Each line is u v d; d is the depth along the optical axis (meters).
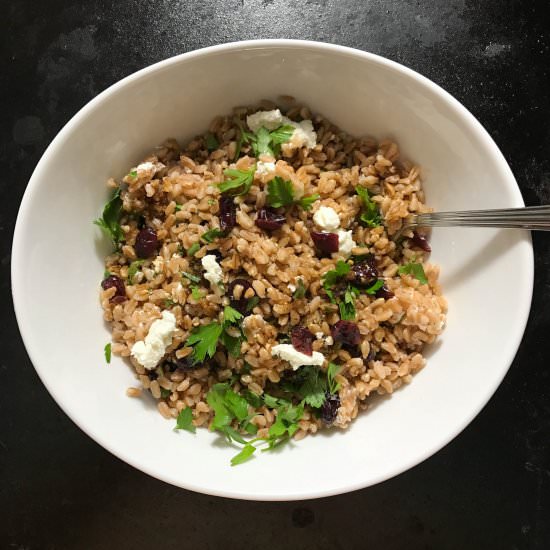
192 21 0.42
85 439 0.43
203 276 0.35
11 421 0.43
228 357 0.35
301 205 0.36
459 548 0.43
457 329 0.36
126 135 0.36
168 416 0.36
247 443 0.35
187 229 0.35
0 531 0.43
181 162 0.37
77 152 0.34
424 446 0.34
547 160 0.42
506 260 0.34
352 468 0.34
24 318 0.33
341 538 0.43
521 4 0.43
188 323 0.35
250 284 0.35
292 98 0.37
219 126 0.37
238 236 0.35
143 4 0.43
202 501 0.43
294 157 0.37
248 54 0.34
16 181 0.42
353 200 0.37
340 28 0.42
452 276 0.37
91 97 0.42
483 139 0.33
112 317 0.36
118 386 0.36
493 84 0.42
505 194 0.33
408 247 0.37
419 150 0.37
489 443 0.43
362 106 0.36
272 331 0.35
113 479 0.43
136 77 0.33
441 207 0.37
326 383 0.35
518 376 0.43
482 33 0.43
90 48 0.42
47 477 0.43
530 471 0.43
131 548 0.43
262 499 0.32
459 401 0.34
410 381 0.37
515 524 0.43
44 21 0.43
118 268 0.36
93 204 0.36
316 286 0.35
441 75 0.42
